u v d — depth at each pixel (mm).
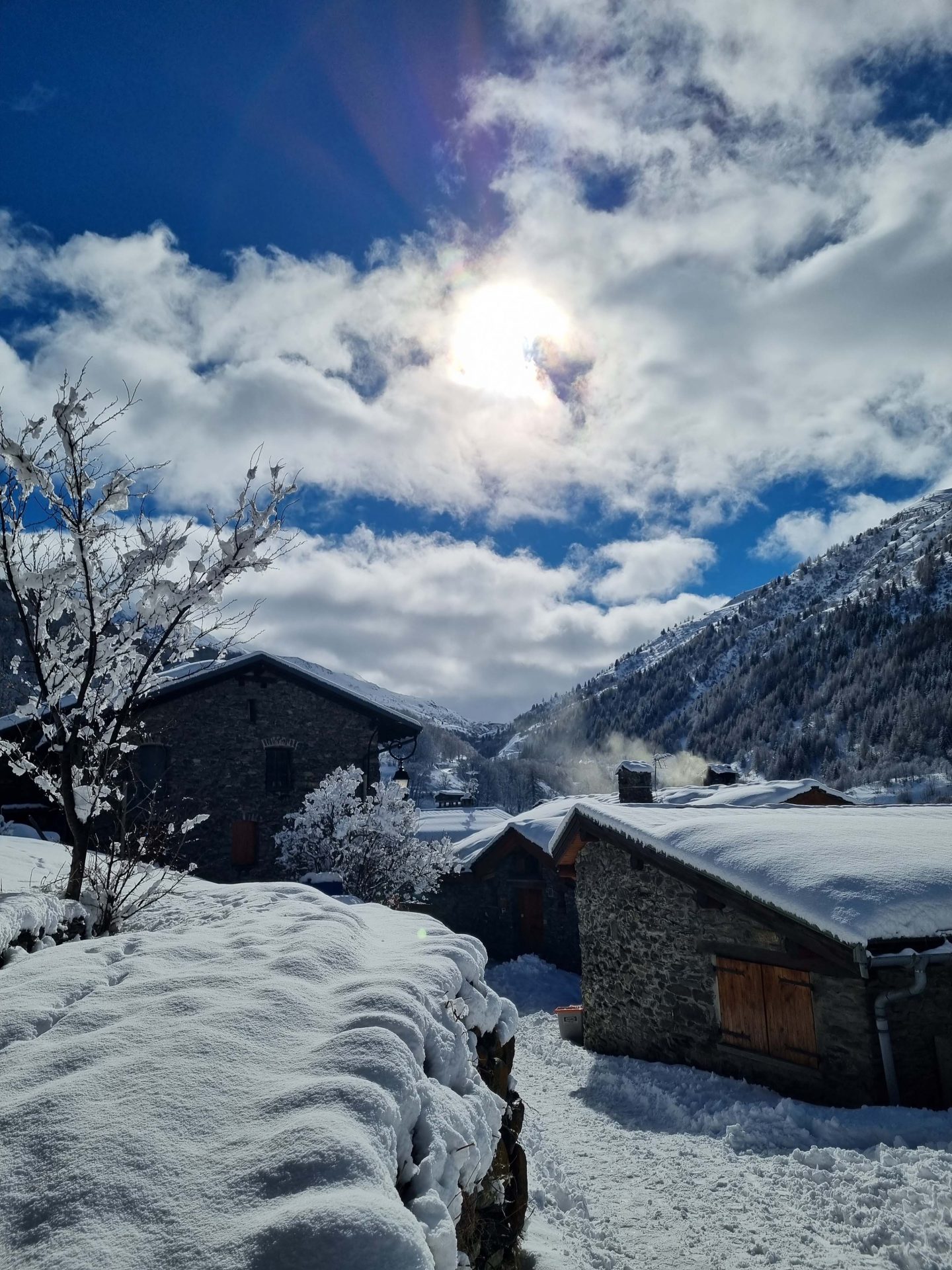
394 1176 2039
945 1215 5391
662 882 10883
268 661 18984
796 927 8266
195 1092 2240
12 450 4922
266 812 18594
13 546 5383
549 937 20266
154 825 6801
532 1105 9984
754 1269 5027
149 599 5738
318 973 3279
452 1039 3018
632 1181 6809
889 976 7898
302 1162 1843
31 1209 1789
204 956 3586
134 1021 2729
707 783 23422
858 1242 5289
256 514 5832
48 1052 2539
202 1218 1718
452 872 21453
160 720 17797
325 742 19578
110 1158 1937
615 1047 11945
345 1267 1543
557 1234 5223
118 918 5176
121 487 5371
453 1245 2082
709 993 9852
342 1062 2379
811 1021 8344
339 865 17547
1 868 6156
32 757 6852
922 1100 7656
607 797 20828
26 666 6055
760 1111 7957
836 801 19328
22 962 3578
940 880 8078
